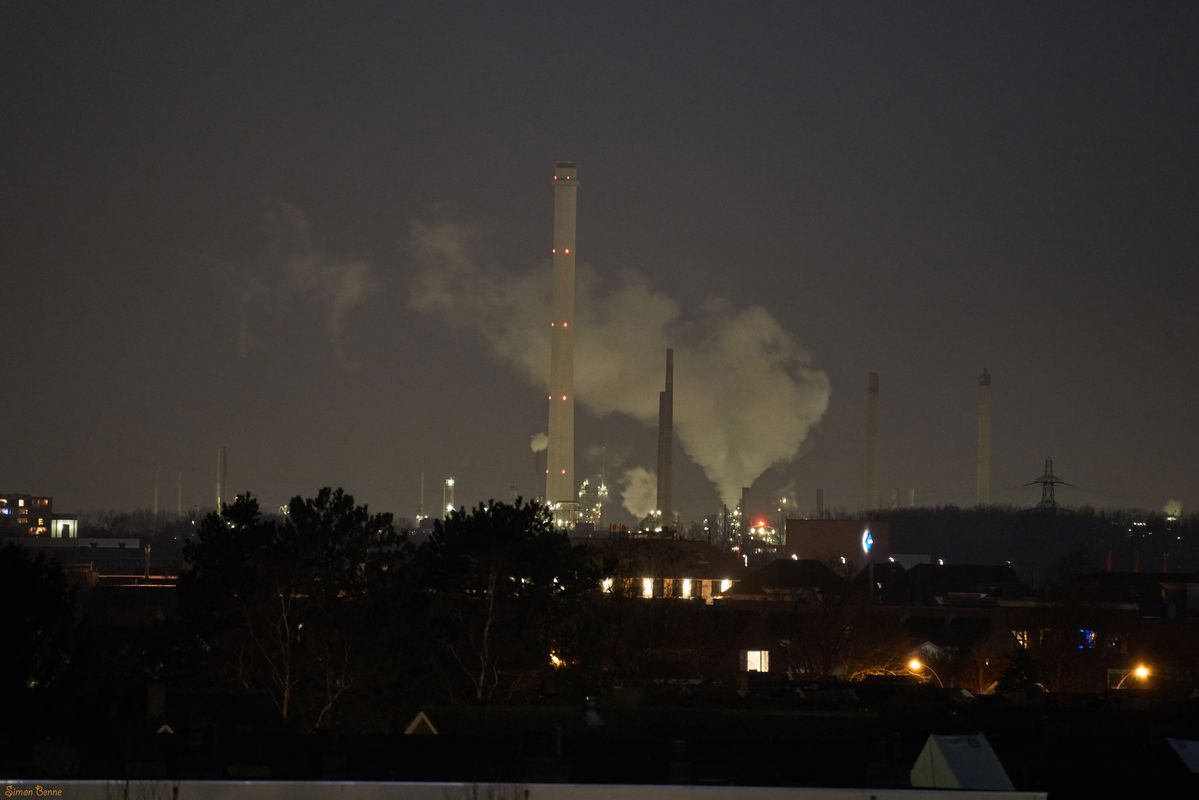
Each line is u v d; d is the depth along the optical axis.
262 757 181.00
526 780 166.25
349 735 189.12
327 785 156.38
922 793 155.38
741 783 167.00
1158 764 181.25
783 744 184.38
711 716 197.38
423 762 175.50
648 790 155.12
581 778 169.25
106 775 178.00
